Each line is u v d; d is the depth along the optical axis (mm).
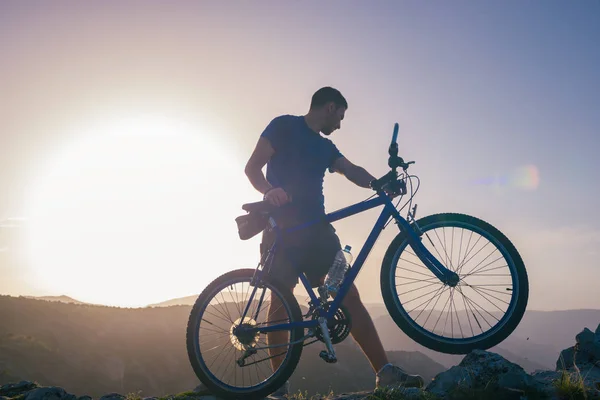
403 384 3252
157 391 76438
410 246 3383
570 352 3578
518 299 3127
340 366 85062
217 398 3367
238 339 3361
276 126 3781
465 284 3240
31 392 3525
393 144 3438
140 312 102375
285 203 3504
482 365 2922
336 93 3768
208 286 3494
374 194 3514
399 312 3312
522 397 2680
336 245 3576
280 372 3297
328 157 3865
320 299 3398
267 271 3488
